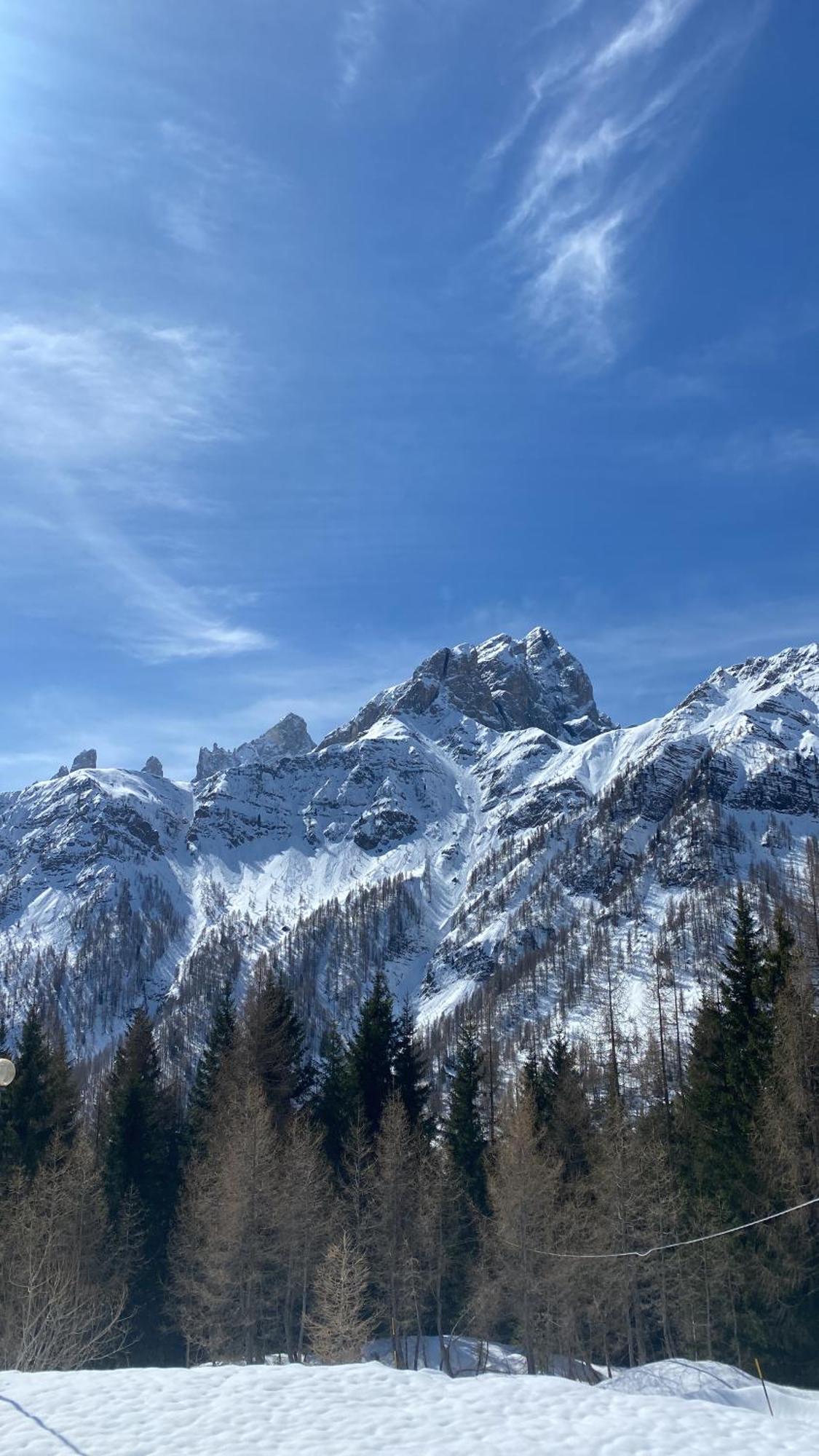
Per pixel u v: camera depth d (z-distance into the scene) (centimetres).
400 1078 5809
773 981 4416
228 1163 4459
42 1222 3897
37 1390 1777
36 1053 5356
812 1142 3650
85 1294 3950
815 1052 3694
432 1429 1588
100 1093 7019
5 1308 3334
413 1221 4700
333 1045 6219
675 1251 4081
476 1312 4612
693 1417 1669
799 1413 2395
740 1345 3881
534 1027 18175
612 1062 6606
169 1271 4919
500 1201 4447
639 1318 3997
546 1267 4312
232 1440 1530
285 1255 4431
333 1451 1488
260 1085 5116
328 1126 5566
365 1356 4666
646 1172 4378
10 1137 4981
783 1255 3631
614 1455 1496
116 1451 1484
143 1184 5119
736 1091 4241
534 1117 5203
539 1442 1535
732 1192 3978
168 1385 1812
